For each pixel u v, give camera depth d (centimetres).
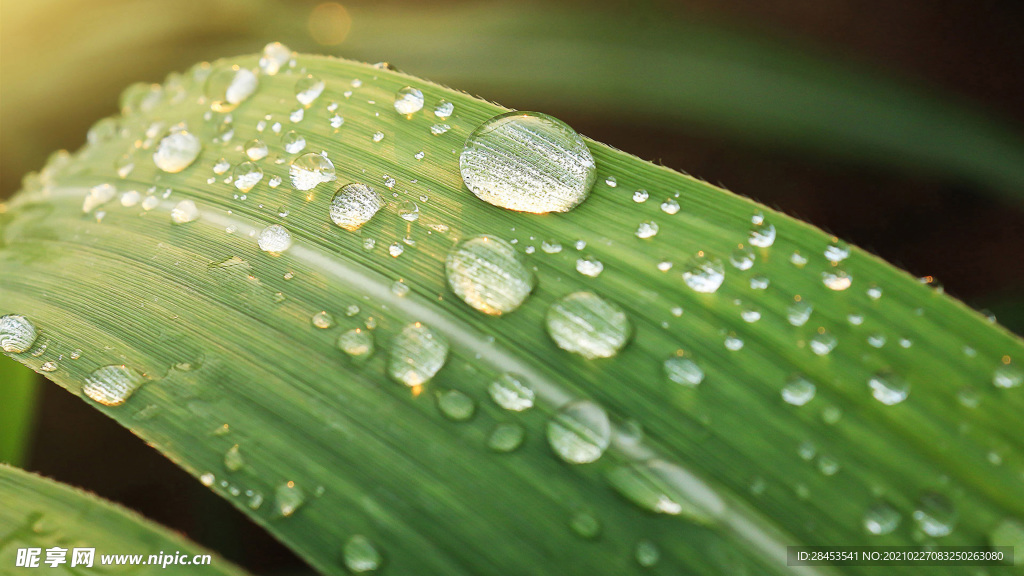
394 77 7
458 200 7
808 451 6
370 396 6
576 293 7
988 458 6
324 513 6
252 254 7
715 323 6
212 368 7
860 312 6
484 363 7
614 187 7
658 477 6
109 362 7
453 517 6
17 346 7
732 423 6
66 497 7
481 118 7
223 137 7
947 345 6
